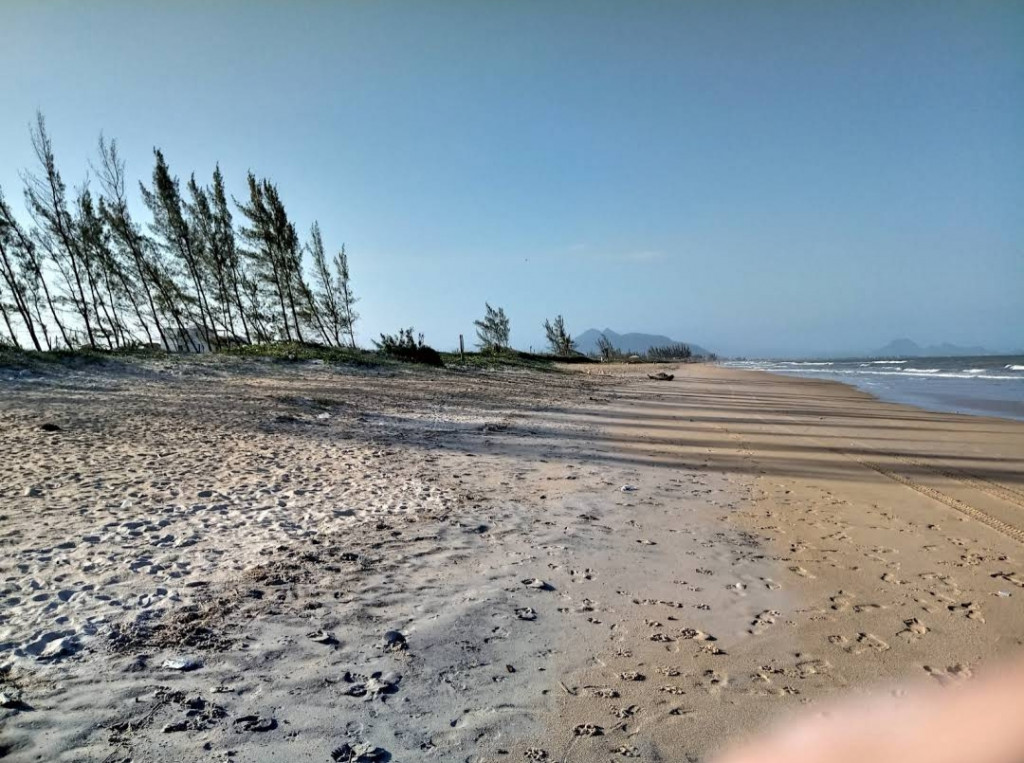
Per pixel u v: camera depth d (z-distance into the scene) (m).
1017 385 31.05
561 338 69.69
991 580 5.31
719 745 3.07
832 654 4.02
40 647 3.54
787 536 6.50
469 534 6.08
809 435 13.46
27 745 2.74
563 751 2.98
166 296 30.66
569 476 8.93
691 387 30.27
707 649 4.05
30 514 5.73
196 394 15.12
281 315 35.09
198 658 3.55
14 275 24.81
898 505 7.75
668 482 8.82
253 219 32.72
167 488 6.87
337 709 3.18
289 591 4.52
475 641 4.00
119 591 4.32
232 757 2.76
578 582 5.07
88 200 27.78
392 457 9.47
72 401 12.75
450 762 2.85
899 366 70.62
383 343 33.41
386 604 4.44
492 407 17.25
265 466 8.24
